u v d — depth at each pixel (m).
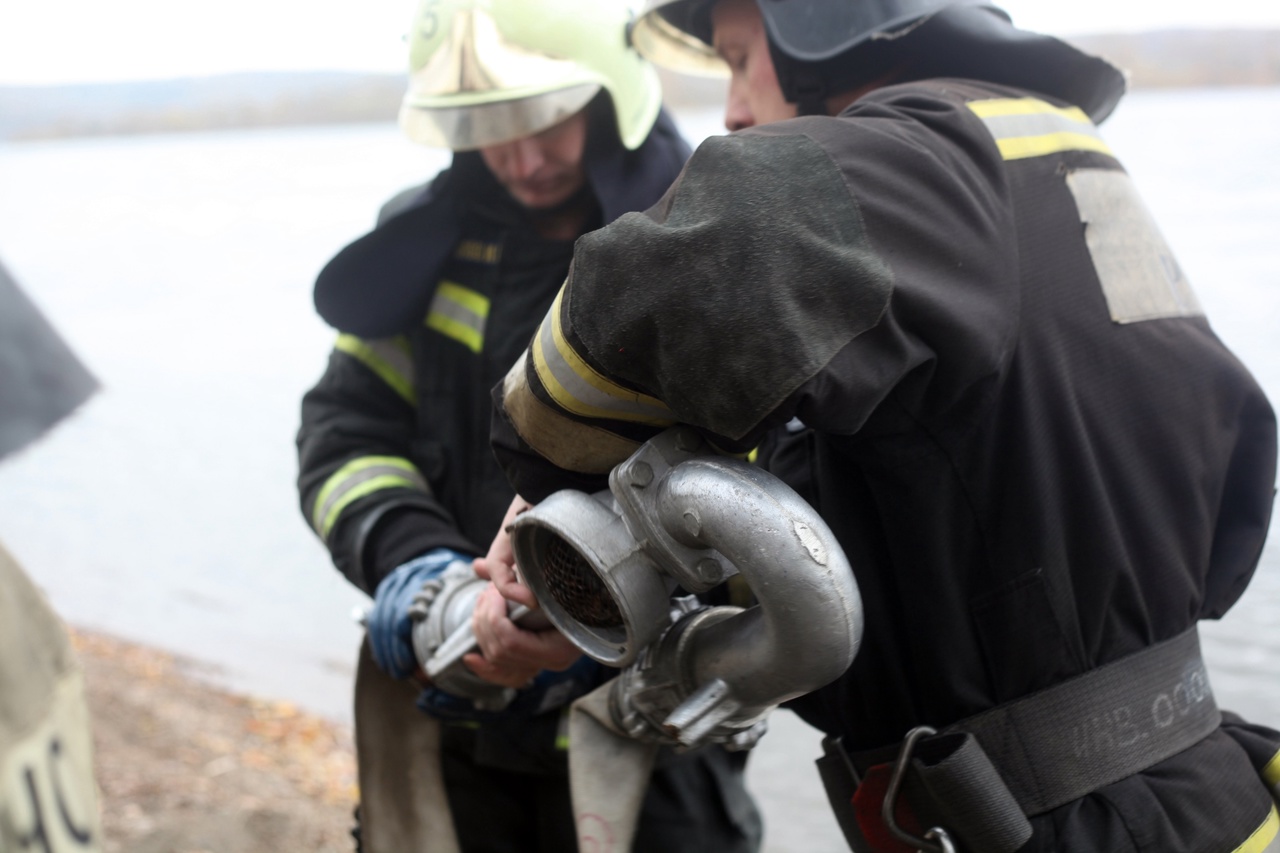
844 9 1.28
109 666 4.69
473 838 1.91
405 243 1.84
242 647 4.90
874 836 1.22
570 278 0.98
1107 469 1.16
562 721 1.80
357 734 1.75
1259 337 4.41
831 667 1.00
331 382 1.95
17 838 1.06
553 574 1.16
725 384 0.89
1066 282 1.15
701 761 1.87
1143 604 1.17
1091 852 1.11
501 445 1.13
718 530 0.99
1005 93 1.24
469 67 1.77
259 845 3.20
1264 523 1.30
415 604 1.61
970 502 1.11
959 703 1.16
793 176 0.94
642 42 1.91
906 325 0.96
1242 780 1.21
